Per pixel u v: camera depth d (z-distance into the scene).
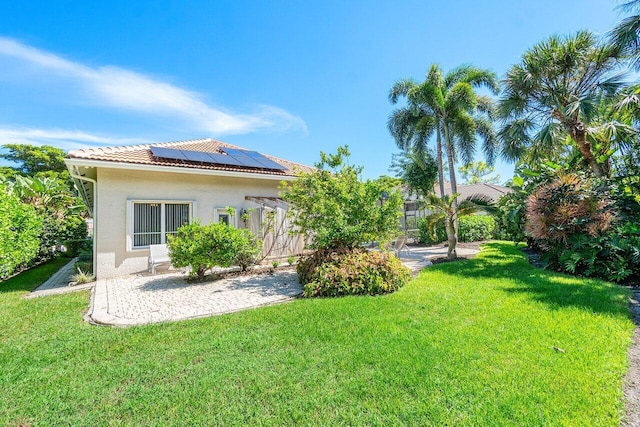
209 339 4.74
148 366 3.95
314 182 9.11
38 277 11.03
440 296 6.61
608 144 10.87
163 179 11.32
